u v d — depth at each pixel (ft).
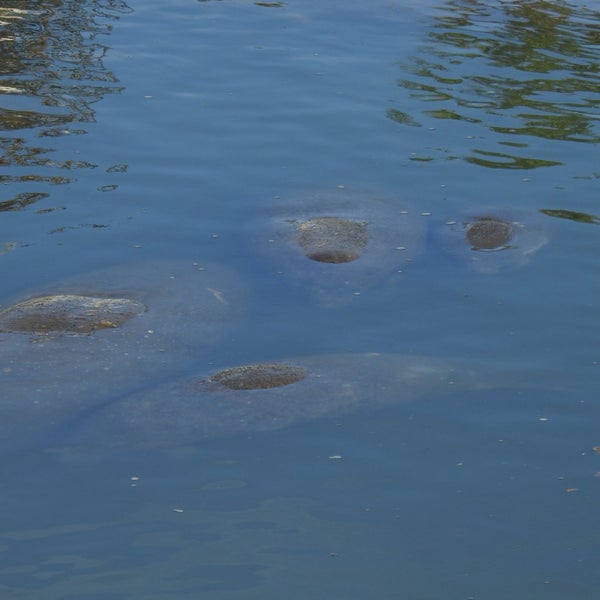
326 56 59.77
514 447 27.81
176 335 33.58
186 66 57.47
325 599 22.35
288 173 45.42
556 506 25.49
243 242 39.65
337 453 27.71
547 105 53.11
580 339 33.01
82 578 22.84
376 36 63.26
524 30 64.85
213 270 37.55
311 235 39.93
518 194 43.65
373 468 26.99
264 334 33.78
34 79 54.19
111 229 39.91
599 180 45.01
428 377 30.96
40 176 43.68
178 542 24.08
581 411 29.32
